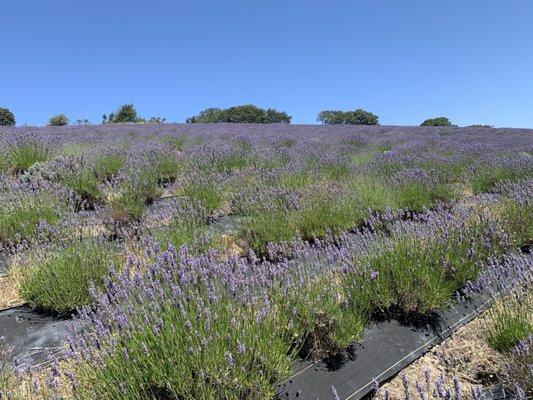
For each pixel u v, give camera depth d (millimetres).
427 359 3143
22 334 3369
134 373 2447
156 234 4641
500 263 4242
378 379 2926
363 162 9688
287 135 15914
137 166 7148
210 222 5656
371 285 3639
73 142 10508
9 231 4742
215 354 2514
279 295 3207
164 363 2471
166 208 5730
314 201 5695
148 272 3322
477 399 2518
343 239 4504
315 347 3059
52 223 4945
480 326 3400
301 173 7555
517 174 7711
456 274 3826
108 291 3230
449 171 8406
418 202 6270
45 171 6598
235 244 5098
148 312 2803
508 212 5266
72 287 3637
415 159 9172
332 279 3676
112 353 2549
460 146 12203
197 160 8367
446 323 3484
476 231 4402
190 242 4441
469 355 3115
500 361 2967
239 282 3139
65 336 3314
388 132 20594
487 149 11312
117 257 4215
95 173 7242
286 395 2746
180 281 3098
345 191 6102
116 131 15391
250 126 23047
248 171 7598
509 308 3234
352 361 3051
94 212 5641
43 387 2666
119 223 5242
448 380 2920
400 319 3551
